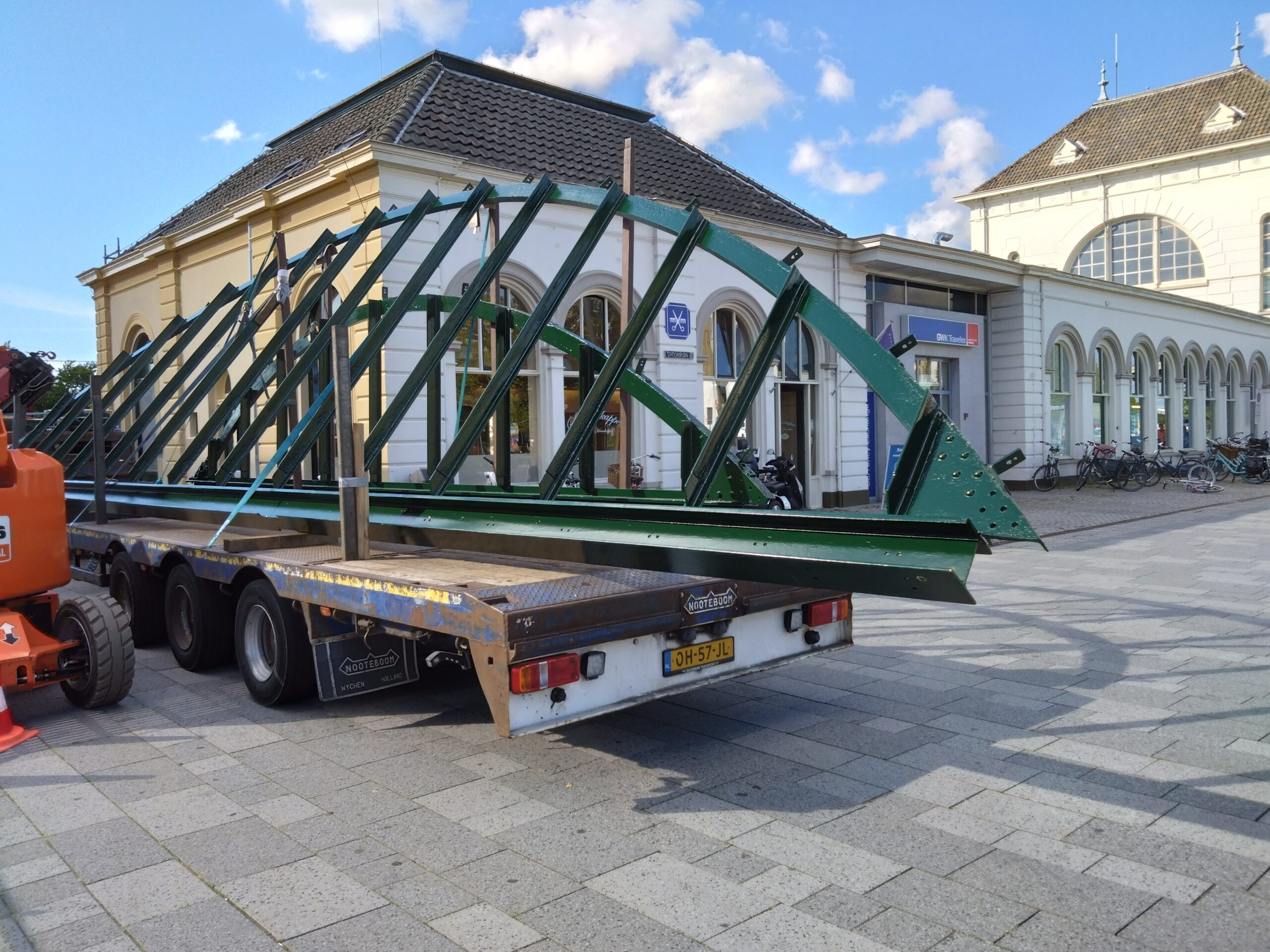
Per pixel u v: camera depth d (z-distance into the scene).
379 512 5.39
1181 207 32.72
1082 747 4.44
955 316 19.38
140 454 9.90
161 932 2.85
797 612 4.81
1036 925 2.82
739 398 4.09
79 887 3.16
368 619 4.62
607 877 3.17
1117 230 34.69
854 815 3.68
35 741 4.84
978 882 3.11
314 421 6.21
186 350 15.54
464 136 12.83
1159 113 34.66
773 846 3.41
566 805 3.83
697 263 14.48
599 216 5.39
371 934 2.81
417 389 5.48
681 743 4.62
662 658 4.20
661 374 14.06
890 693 5.46
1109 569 9.82
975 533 2.81
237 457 6.84
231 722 5.12
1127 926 2.81
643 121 16.80
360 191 11.59
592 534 4.02
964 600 2.84
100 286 18.33
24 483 5.44
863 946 2.71
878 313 17.58
